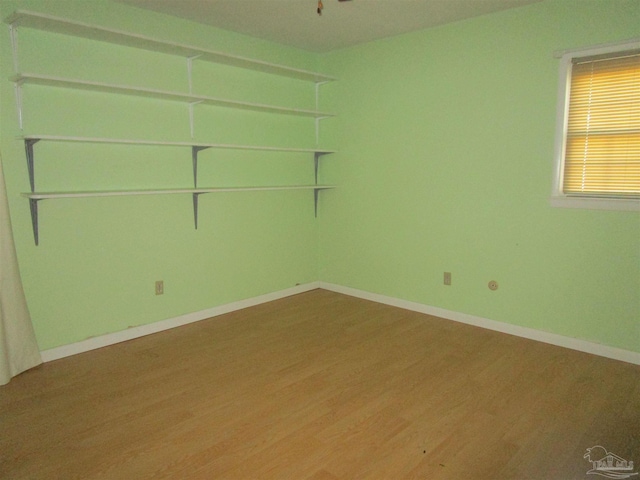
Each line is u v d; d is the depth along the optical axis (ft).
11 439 6.79
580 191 9.81
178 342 10.68
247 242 13.21
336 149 14.39
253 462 6.26
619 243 9.29
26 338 9.00
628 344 9.38
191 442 6.72
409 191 12.68
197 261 12.05
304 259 14.99
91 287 10.11
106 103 9.96
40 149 9.14
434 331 11.34
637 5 8.64
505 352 9.99
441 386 8.44
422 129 12.17
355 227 14.21
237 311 13.05
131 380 8.72
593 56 9.25
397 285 13.35
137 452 6.48
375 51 12.92
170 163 11.24
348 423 7.22
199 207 11.93
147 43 9.84
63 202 9.53
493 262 11.23
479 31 10.79
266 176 13.50
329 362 9.53
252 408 7.69
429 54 11.76
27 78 8.31
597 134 9.44
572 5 9.38
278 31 11.97
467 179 11.44
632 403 7.76
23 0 8.64
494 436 6.86
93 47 9.61
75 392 8.23
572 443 6.66
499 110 10.68
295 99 13.99
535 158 10.25
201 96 10.59
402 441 6.74
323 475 6.00
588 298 9.81
